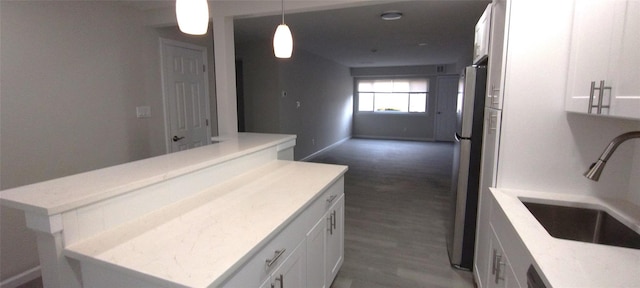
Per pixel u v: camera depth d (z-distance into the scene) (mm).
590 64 1329
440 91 9297
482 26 2248
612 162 1643
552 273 971
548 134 1714
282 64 5551
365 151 7750
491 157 1905
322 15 3754
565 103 1635
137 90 3324
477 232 2260
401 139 9883
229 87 3188
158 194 1457
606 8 1196
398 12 3629
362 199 4145
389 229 3225
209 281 909
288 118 5883
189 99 3961
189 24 1568
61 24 2602
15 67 2312
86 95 2830
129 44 3213
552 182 1751
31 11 2393
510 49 1700
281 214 1403
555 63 1648
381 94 10008
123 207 1297
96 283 1075
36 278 2441
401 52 6676
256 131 5766
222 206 1505
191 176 1646
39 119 2477
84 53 2797
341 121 9125
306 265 1653
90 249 1091
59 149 2631
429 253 2744
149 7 3244
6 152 2285
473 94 2270
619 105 1078
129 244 1128
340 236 2244
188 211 1441
